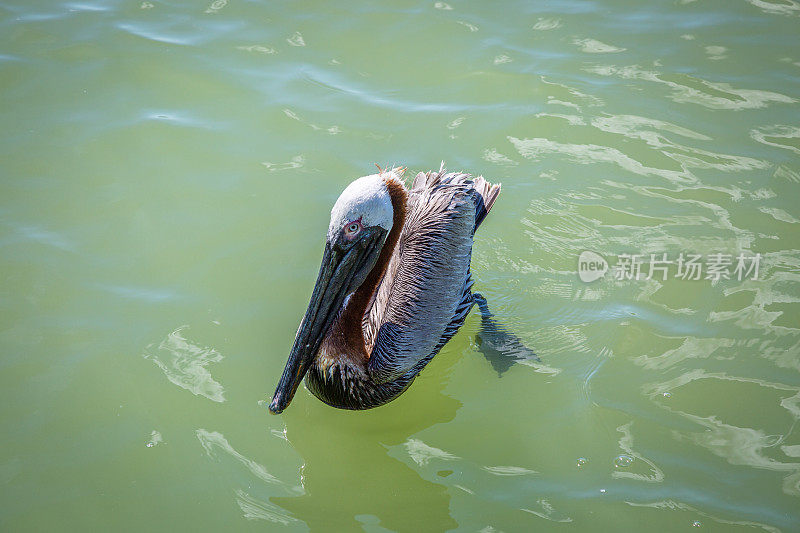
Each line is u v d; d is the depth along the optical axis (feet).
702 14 31.45
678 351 19.58
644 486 16.42
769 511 15.72
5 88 27.07
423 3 32.09
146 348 19.27
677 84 27.76
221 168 24.61
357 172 24.39
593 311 20.85
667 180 24.18
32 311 19.90
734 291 20.97
